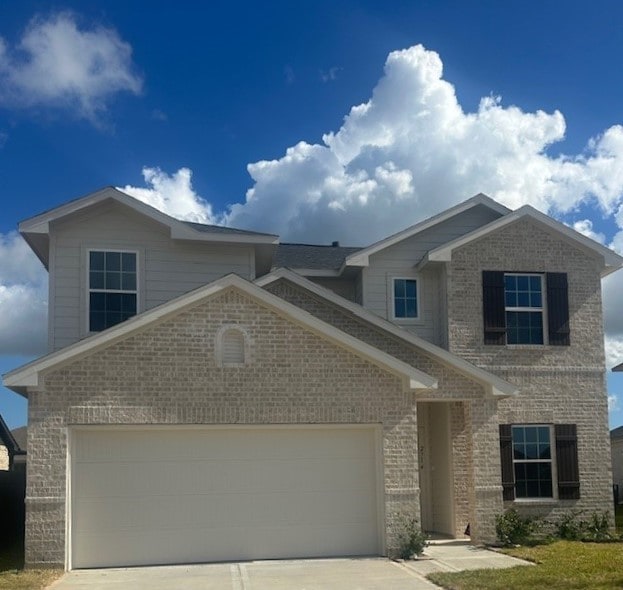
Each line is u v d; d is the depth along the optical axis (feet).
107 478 44.60
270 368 46.78
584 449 59.00
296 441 47.14
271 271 59.26
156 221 55.52
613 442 116.57
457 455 57.26
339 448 47.57
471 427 52.65
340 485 47.21
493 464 52.42
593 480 58.70
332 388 47.29
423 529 59.57
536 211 60.03
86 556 43.70
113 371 44.88
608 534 56.08
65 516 43.11
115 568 43.29
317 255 70.64
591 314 60.64
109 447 44.88
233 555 45.37
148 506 44.80
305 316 47.09
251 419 46.11
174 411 45.24
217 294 46.68
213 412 45.70
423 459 60.90
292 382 46.91
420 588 37.01
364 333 56.54
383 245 60.70
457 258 59.06
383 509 46.91
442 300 59.57
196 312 46.34
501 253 59.67
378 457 47.62
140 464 45.09
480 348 58.34
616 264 61.31
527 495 58.08
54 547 42.68
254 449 46.57
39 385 43.80
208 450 45.98
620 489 111.04
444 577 39.11
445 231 62.59
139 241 56.13
